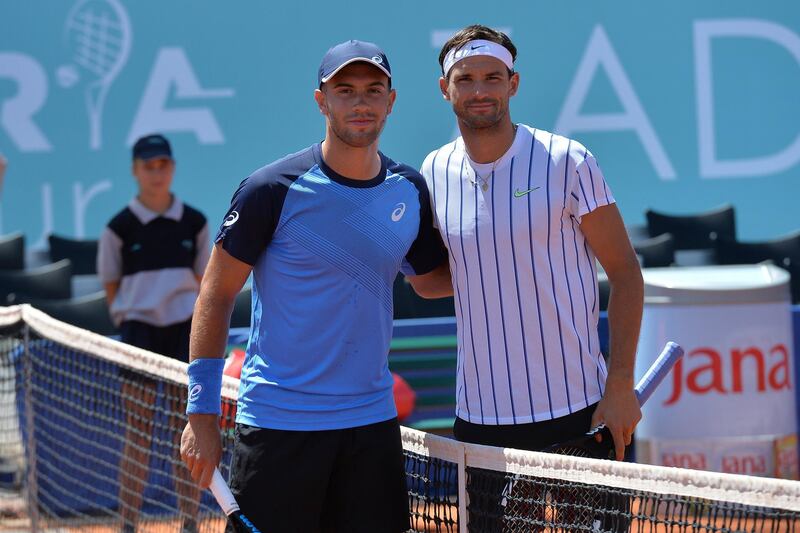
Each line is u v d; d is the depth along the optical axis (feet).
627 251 38.55
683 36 143.02
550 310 38.09
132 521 60.54
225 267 36.58
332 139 36.14
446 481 39.01
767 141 143.43
